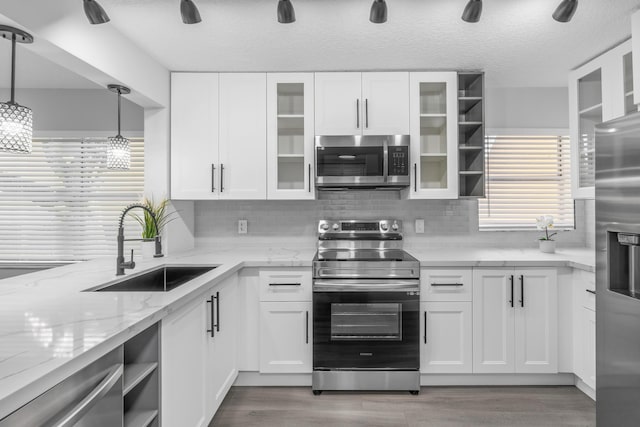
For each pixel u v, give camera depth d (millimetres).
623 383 1639
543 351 2523
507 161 3260
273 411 2283
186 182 2830
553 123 3236
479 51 2459
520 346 2521
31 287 1738
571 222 3248
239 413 2262
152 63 2564
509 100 3246
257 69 2789
